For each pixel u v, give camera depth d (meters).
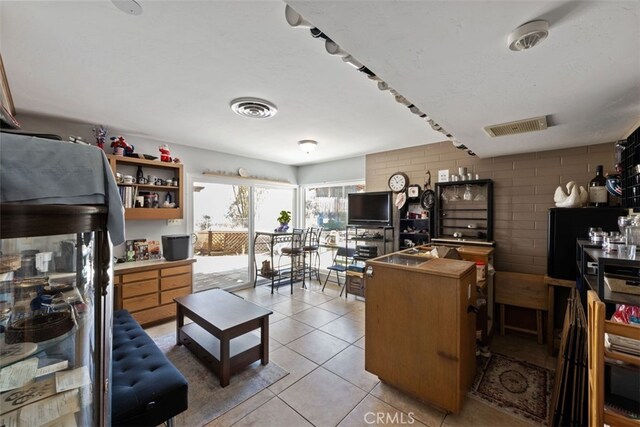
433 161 3.91
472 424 1.77
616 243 1.95
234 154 4.65
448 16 1.02
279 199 5.60
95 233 0.94
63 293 0.89
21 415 0.82
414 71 1.44
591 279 1.98
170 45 1.58
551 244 2.79
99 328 0.97
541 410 1.90
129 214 3.31
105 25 1.40
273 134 3.42
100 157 0.91
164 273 3.41
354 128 3.14
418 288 1.88
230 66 1.81
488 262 2.88
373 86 2.09
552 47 1.21
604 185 2.66
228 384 2.17
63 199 0.81
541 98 1.75
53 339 0.88
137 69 1.85
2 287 0.75
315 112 2.63
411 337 1.92
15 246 0.75
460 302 1.74
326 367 2.41
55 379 0.89
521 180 3.27
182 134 3.44
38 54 1.67
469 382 2.02
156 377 1.55
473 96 1.73
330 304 4.03
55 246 0.83
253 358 2.40
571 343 1.79
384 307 2.05
